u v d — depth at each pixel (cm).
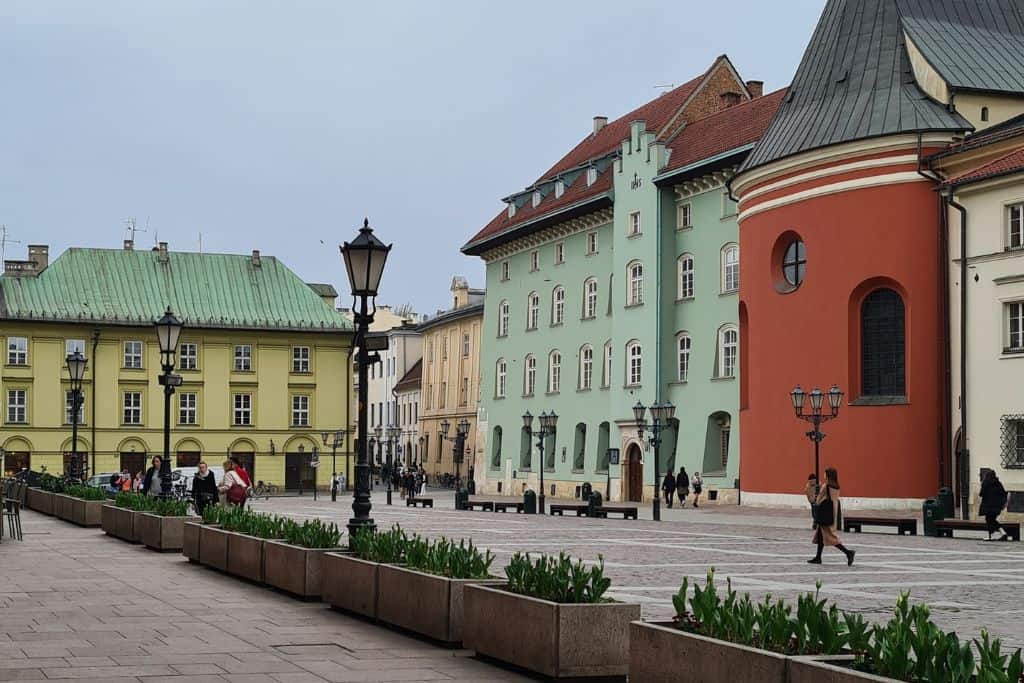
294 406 8925
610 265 6925
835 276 4628
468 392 9831
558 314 7525
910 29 4809
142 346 8650
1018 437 4019
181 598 1688
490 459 8294
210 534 2127
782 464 4828
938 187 4319
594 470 6969
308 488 8894
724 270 5931
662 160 6312
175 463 8638
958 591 1955
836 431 4600
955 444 4322
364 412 1767
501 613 1152
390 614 1380
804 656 788
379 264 1820
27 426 8381
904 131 4462
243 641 1293
